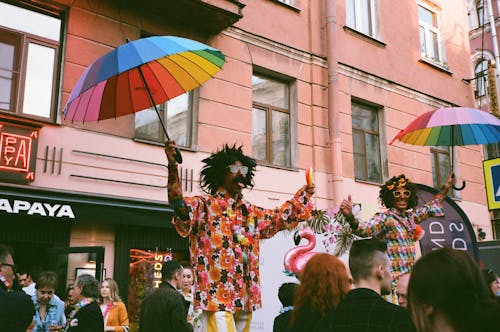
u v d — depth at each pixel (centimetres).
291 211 320
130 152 779
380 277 260
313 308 294
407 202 460
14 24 729
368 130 1134
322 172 996
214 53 324
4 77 710
